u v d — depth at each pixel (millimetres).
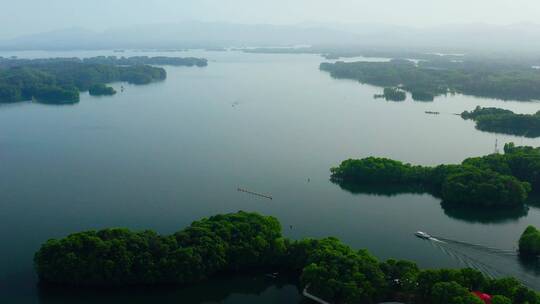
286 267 173750
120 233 171500
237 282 168000
